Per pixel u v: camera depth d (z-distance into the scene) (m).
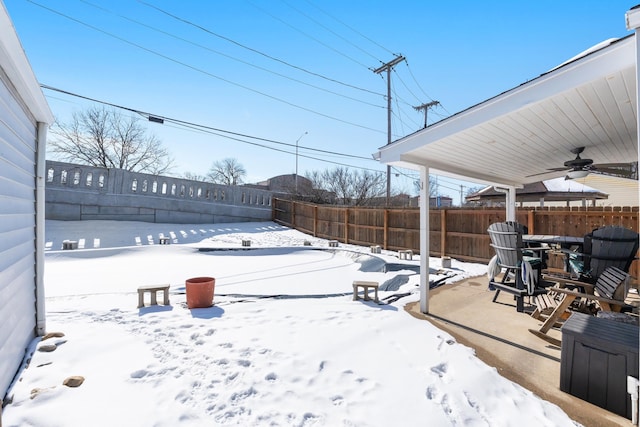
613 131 3.46
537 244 5.90
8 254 2.29
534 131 3.38
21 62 2.05
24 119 2.69
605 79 2.28
